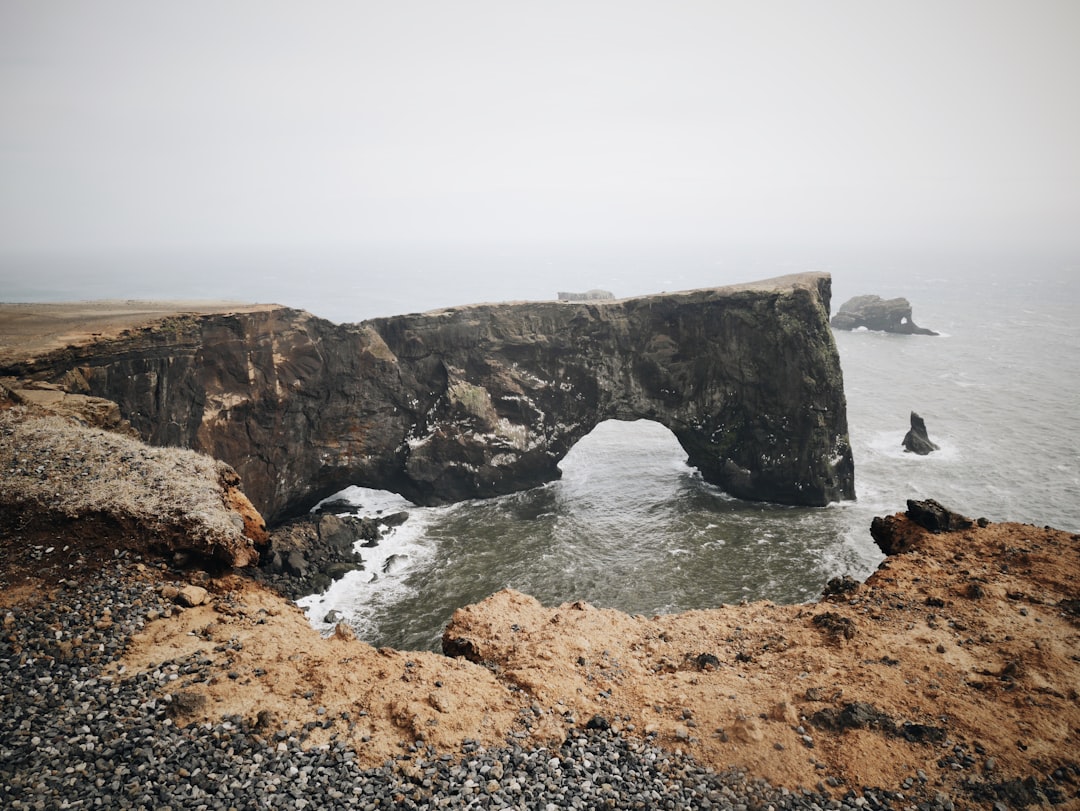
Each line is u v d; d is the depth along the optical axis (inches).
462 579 1510.8
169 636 576.7
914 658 562.3
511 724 495.8
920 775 438.6
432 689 522.3
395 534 1761.8
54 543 653.9
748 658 597.6
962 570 706.8
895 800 421.4
